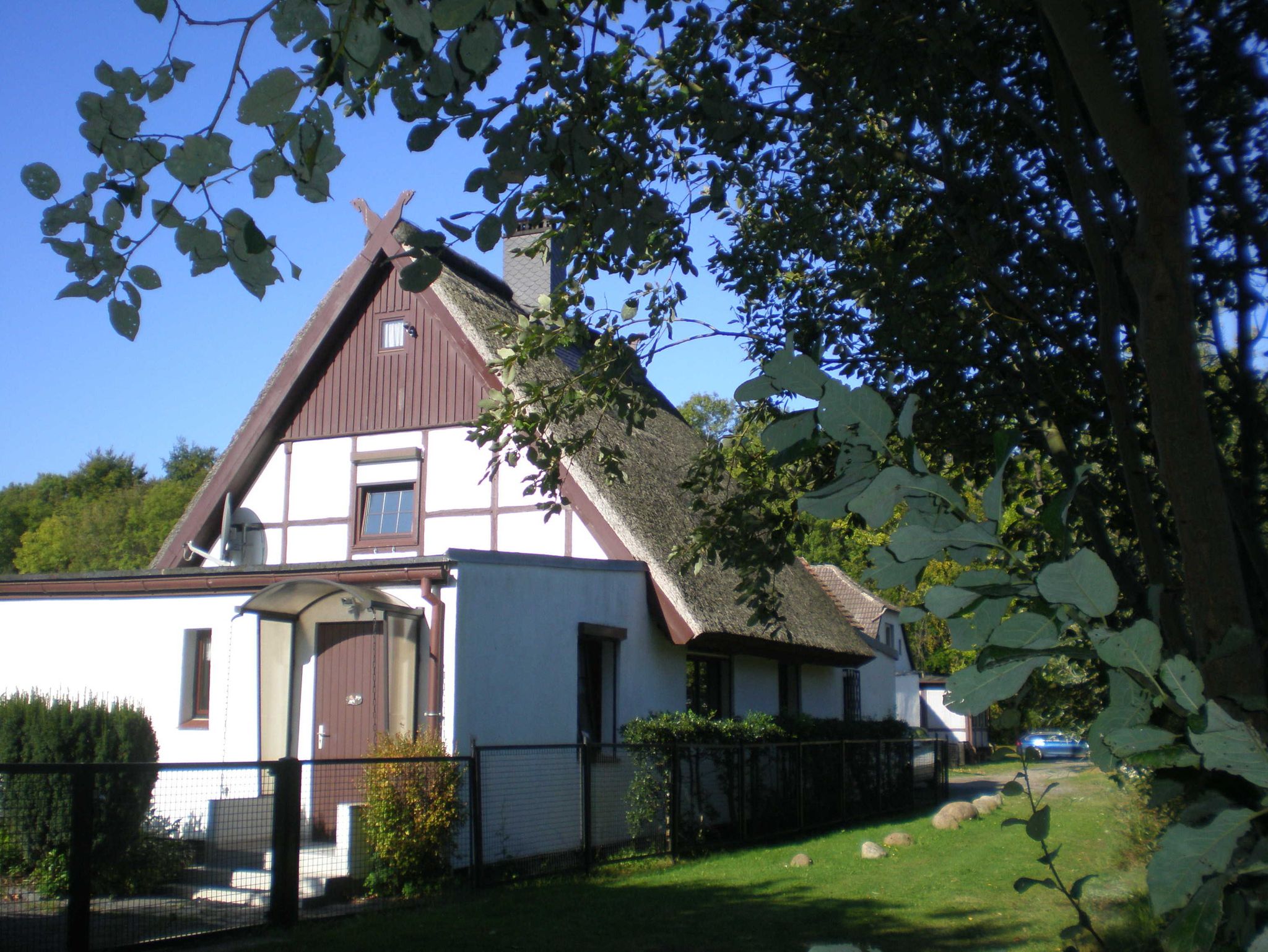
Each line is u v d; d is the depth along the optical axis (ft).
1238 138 18.47
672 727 42.06
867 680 84.48
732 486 61.62
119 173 9.32
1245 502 13.16
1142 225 9.41
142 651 41.83
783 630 55.67
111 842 26.20
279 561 51.90
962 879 34.86
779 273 27.40
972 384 25.34
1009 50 24.22
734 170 22.74
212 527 53.57
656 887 33.73
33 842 24.52
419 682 36.60
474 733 36.27
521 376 48.47
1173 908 4.14
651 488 52.80
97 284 9.46
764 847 44.24
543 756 37.42
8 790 24.62
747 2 23.53
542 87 13.88
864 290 25.35
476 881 33.01
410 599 37.42
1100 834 43.09
